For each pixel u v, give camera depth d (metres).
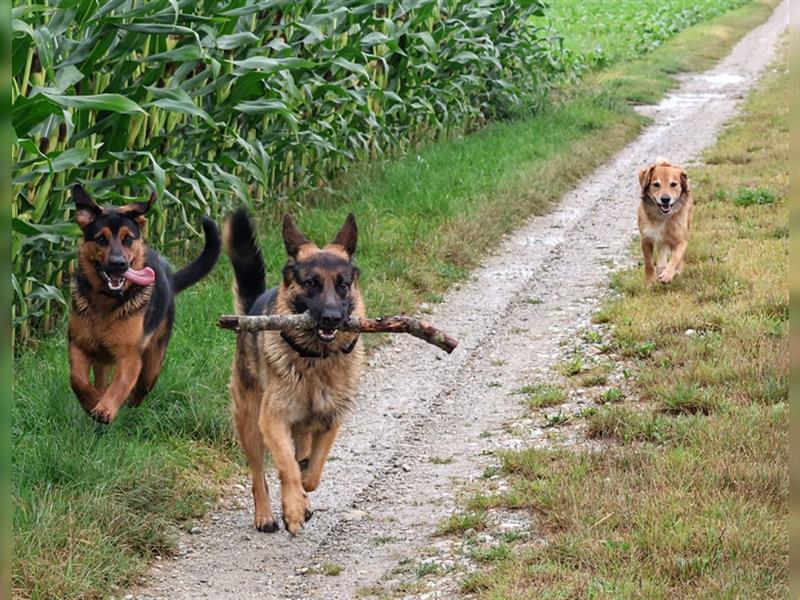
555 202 15.02
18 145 7.28
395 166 14.66
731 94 24.64
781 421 6.90
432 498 6.66
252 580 5.74
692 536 5.43
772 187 13.99
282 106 9.96
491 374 8.91
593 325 9.77
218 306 9.38
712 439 6.72
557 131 18.77
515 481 6.65
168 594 5.57
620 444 7.12
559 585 5.08
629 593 4.93
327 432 6.14
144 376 7.38
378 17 14.54
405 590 5.44
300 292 5.95
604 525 5.72
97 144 9.11
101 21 8.28
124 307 6.74
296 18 11.71
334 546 6.11
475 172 15.09
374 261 11.23
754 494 5.91
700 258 11.12
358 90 12.54
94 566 5.56
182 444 7.14
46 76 8.12
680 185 10.23
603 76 26.69
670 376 8.01
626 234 13.26
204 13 9.57
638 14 40.75
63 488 6.14
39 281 8.51
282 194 12.23
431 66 14.88
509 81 19.80
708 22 40.34
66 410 7.06
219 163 10.35
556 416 7.73
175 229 10.51
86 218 6.70
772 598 4.86
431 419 8.06
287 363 5.88
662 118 21.80
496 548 5.69
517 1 19.06
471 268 11.91
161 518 6.20
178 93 8.67
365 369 9.05
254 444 6.27
